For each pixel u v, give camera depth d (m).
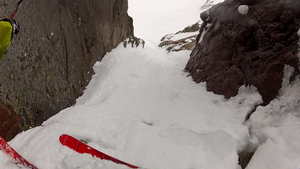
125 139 2.70
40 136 2.54
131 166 2.23
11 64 2.39
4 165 2.11
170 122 3.25
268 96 3.03
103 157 2.33
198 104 3.61
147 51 7.88
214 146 2.53
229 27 4.00
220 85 3.82
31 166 2.10
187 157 2.38
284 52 2.95
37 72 2.86
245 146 2.62
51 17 3.25
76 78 4.06
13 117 2.44
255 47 3.59
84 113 3.25
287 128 2.38
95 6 5.12
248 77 3.40
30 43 2.72
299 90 2.66
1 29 1.67
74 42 4.10
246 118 3.03
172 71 5.41
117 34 7.02
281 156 2.09
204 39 4.89
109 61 5.54
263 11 3.44
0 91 2.26
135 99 4.04
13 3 2.40
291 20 3.05
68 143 2.41
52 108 3.20
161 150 2.49
